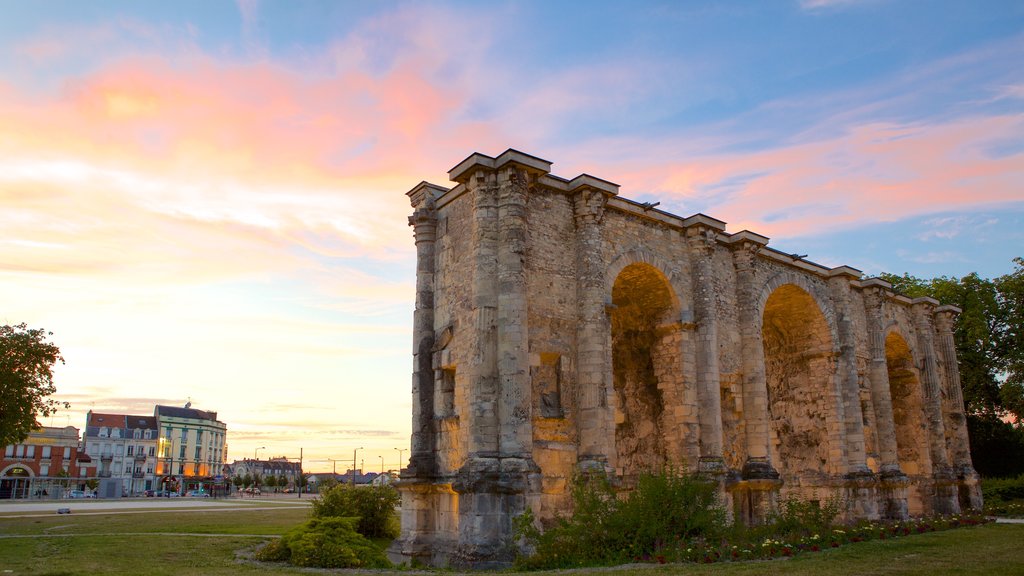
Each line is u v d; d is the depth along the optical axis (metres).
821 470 36.81
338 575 17.83
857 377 37.97
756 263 35.34
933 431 43.94
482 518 21.81
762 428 31.83
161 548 23.59
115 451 146.88
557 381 25.66
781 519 25.11
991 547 21.36
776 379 39.59
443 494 25.56
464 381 25.48
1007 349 53.22
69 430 122.44
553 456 24.72
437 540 25.38
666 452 29.98
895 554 19.81
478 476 22.22
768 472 30.84
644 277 30.70
